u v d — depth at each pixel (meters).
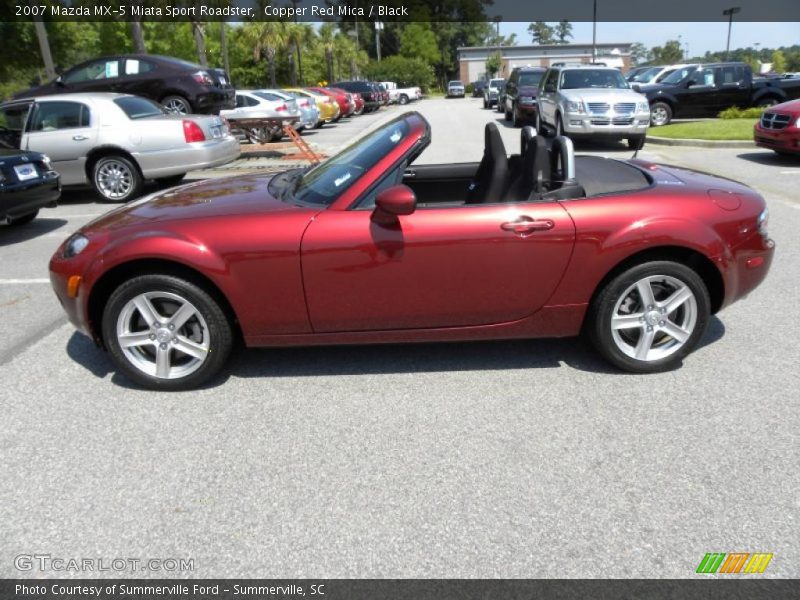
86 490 2.73
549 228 3.30
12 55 27.55
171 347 3.50
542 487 2.67
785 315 4.43
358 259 3.29
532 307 3.47
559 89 14.51
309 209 3.38
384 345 4.14
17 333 4.50
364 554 2.33
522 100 19.02
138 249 3.31
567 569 2.23
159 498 2.67
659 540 2.35
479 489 2.67
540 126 16.77
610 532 2.40
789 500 2.54
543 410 3.28
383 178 3.38
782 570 2.20
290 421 3.25
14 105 9.56
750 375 3.58
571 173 3.52
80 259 3.43
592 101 13.21
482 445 2.99
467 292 3.39
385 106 41.47
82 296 3.43
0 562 2.34
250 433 3.14
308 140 17.75
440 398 3.44
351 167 3.55
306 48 51.16
